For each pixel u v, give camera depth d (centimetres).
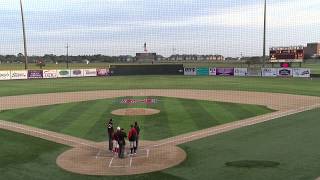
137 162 2053
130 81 7394
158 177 1823
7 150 2317
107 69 9106
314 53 18438
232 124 3030
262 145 2355
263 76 8300
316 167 1914
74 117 3403
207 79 7762
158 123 3100
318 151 2200
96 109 3841
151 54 17375
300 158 2072
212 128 2889
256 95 4981
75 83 7019
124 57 18700
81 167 1988
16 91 5672
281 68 8119
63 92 5519
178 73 9275
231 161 2041
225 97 4788
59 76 8575
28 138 2620
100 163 2048
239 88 5894
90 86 6394
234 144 2391
